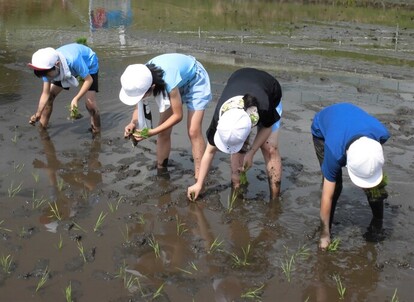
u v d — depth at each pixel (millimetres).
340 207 5281
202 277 4180
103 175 5945
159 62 5074
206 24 16641
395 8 19516
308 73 10570
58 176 5910
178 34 14797
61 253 4438
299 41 13672
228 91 4641
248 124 4254
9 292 3932
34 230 4777
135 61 11586
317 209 5230
